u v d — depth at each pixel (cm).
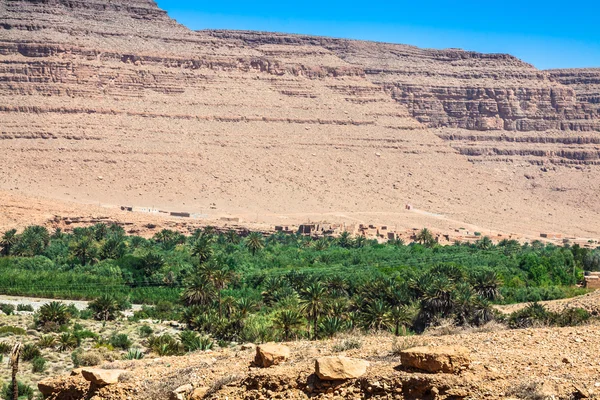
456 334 3088
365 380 2305
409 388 2239
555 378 2205
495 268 13925
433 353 2275
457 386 2194
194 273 11962
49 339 7950
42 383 2816
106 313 10438
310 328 7906
